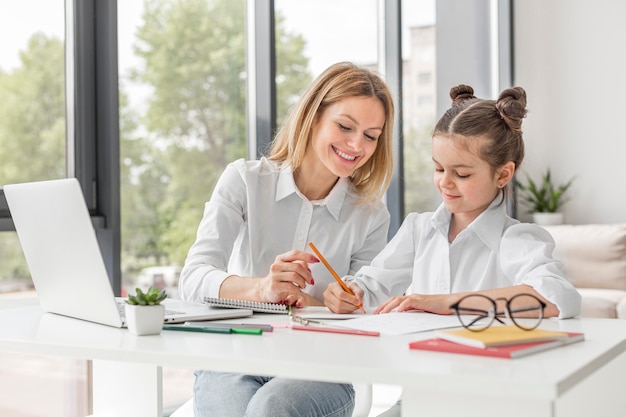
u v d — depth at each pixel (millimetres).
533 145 5254
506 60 5242
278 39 3430
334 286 1628
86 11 2580
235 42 3248
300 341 1194
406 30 4414
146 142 2832
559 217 5016
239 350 1118
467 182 1652
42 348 1223
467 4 4941
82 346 1185
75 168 2549
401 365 982
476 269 1730
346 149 1846
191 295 1763
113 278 2604
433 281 1771
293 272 1600
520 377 902
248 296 1651
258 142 3303
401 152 4156
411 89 4438
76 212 1357
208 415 1594
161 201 2902
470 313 1453
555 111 5207
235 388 1555
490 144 1636
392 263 1814
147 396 1627
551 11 5203
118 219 2625
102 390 1684
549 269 1535
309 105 1898
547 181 5113
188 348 1143
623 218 5051
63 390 2553
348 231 1970
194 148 3055
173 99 2953
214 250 1846
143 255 2822
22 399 2424
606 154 5090
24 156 2420
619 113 5055
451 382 922
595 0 5102
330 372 993
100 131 2611
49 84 2496
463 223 1757
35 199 1470
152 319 1281
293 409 1401
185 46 3008
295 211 1952
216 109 3154
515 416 964
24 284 2398
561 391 887
